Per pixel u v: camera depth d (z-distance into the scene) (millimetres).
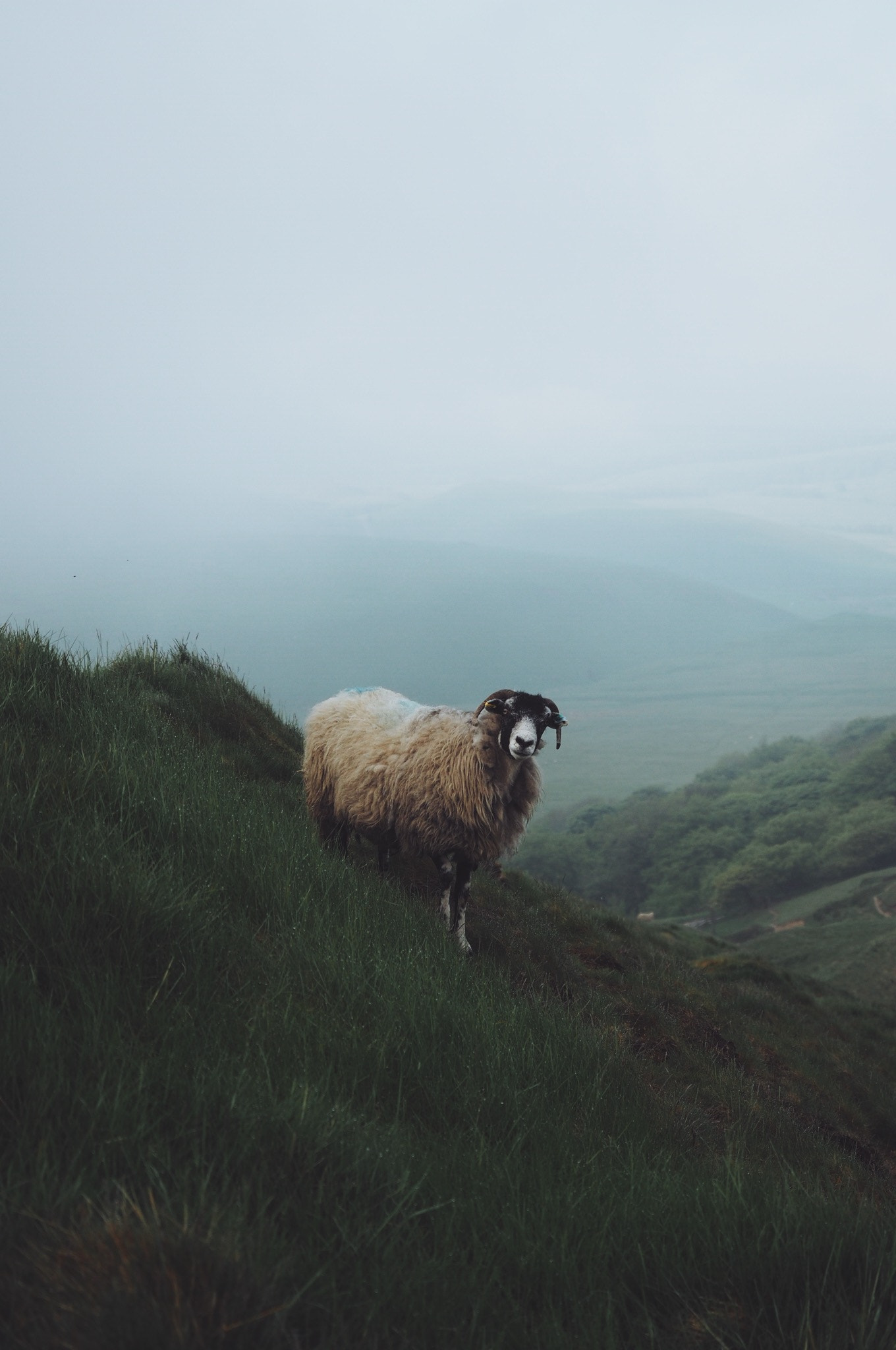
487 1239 2660
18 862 3680
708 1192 3096
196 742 8203
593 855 168500
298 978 4055
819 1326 2346
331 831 8312
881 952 65500
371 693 8531
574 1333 2324
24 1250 1877
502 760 7238
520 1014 4855
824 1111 9148
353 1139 2773
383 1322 2090
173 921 3773
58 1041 2662
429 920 6438
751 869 126188
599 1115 4207
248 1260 1958
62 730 5414
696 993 10719
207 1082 2756
